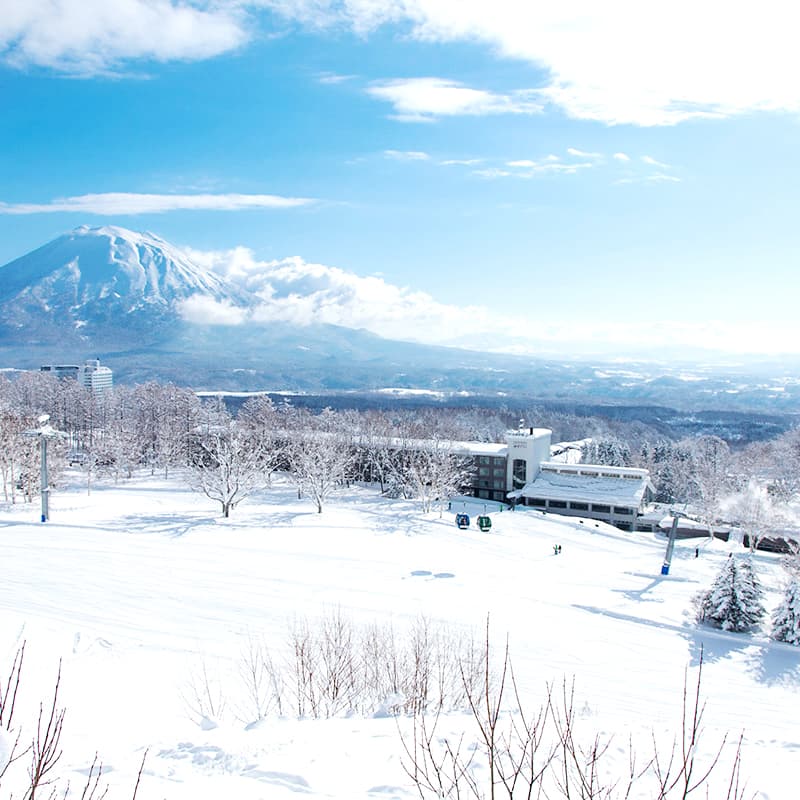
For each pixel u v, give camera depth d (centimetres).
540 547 4909
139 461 9088
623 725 1238
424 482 6122
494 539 5019
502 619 3039
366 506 6150
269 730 1118
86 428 10794
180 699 1673
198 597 3216
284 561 3988
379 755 952
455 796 798
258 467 6438
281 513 5650
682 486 9362
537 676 2347
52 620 2753
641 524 6844
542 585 3725
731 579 3128
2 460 5850
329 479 6194
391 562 4078
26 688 1486
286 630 2731
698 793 883
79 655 2039
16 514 5041
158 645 2491
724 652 2802
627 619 3162
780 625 2964
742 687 2430
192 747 1000
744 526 6056
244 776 869
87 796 737
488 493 7712
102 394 13650
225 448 5944
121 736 1112
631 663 2602
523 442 7506
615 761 977
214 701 1664
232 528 4888
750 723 2083
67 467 8225
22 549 4009
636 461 10781
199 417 9856
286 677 1861
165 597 3197
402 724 1158
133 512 5428
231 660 2250
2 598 3061
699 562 4841
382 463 7681
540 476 7562
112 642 2469
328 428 9056
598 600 3456
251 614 2978
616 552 5022
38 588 3253
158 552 4062
